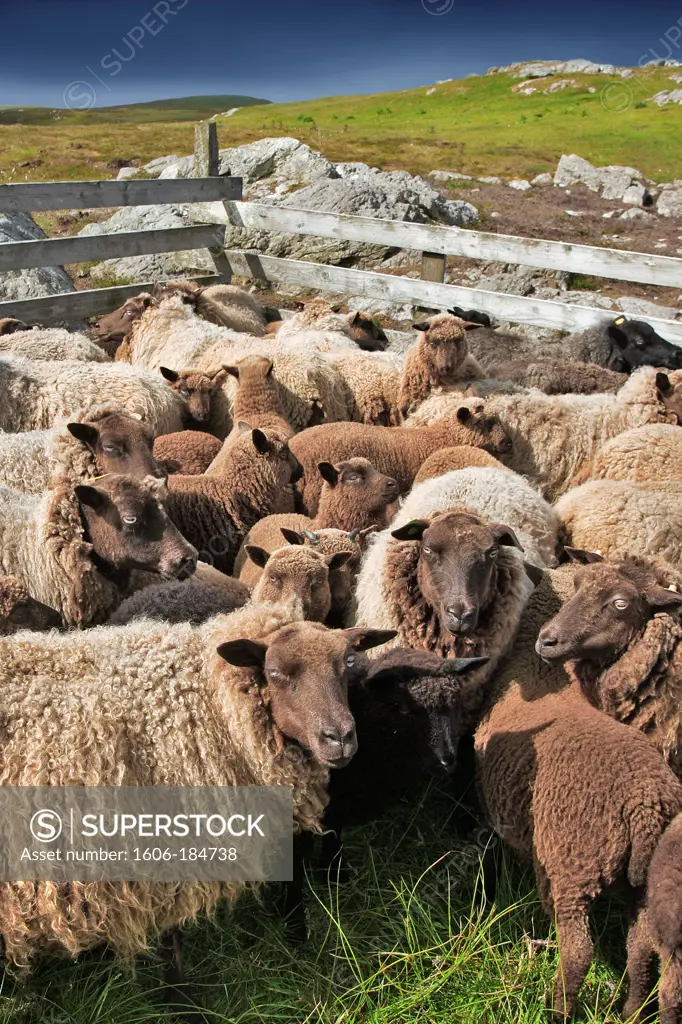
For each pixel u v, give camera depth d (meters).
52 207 4.58
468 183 13.05
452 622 2.15
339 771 2.10
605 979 1.94
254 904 2.03
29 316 4.53
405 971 1.89
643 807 1.85
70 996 1.84
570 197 12.34
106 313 4.89
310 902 2.03
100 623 2.43
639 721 2.19
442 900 2.04
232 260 5.59
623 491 2.74
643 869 1.84
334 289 5.20
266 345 3.78
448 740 2.07
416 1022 1.80
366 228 5.04
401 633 2.36
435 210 8.11
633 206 11.83
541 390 3.95
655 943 1.77
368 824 2.20
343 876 2.10
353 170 9.18
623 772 1.89
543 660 2.27
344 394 3.82
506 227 9.43
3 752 1.76
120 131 18.48
